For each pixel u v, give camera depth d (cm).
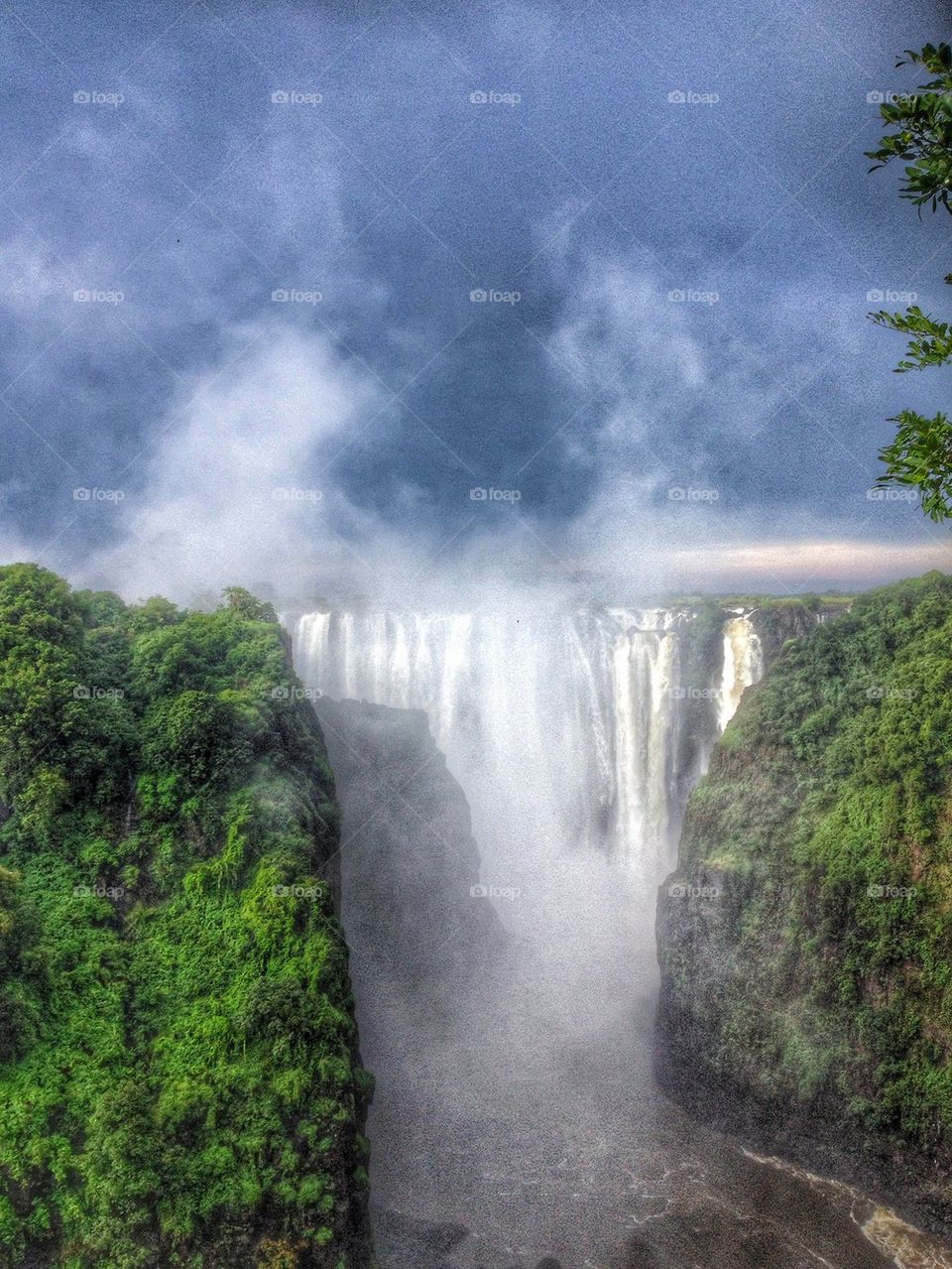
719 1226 5031
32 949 4600
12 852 5050
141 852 5144
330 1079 4456
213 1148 4191
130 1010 4625
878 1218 5066
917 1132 5034
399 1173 5369
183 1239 3972
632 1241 4938
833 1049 5412
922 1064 5097
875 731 5972
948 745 5509
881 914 5384
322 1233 4125
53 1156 4022
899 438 1653
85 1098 4212
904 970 5266
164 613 6781
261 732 5656
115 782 5362
